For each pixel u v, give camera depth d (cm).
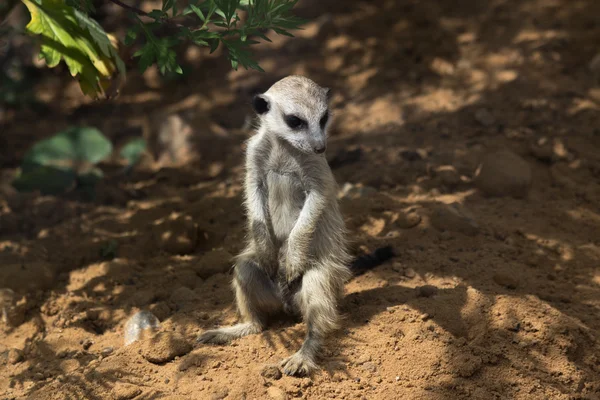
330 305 517
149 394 477
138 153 930
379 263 623
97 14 1176
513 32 1080
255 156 554
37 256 717
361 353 501
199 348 525
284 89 547
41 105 1090
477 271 607
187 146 915
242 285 547
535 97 930
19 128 1037
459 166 803
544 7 1127
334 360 496
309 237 524
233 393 466
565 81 956
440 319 526
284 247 565
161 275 662
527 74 980
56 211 816
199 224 742
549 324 523
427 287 561
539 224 698
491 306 540
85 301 625
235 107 1028
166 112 1009
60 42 445
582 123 868
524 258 636
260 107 549
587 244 667
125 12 1173
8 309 609
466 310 533
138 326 566
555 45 1027
